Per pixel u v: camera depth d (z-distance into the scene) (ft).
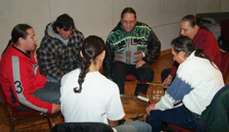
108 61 11.59
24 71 9.12
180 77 8.24
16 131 10.94
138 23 12.16
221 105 7.21
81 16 15.76
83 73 6.75
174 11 19.54
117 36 12.01
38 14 14.38
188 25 10.73
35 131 10.98
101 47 6.84
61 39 10.84
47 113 9.42
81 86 6.66
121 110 7.04
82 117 6.73
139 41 12.07
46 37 10.86
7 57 9.14
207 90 8.06
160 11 18.88
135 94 11.41
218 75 8.32
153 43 12.19
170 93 8.41
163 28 19.31
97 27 16.49
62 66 11.14
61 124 6.13
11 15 13.64
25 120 11.43
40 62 10.82
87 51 6.77
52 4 14.70
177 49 8.32
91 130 6.07
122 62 12.19
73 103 6.71
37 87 10.07
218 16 18.42
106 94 6.70
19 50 9.26
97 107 6.68
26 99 9.00
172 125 8.64
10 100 9.25
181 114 8.48
